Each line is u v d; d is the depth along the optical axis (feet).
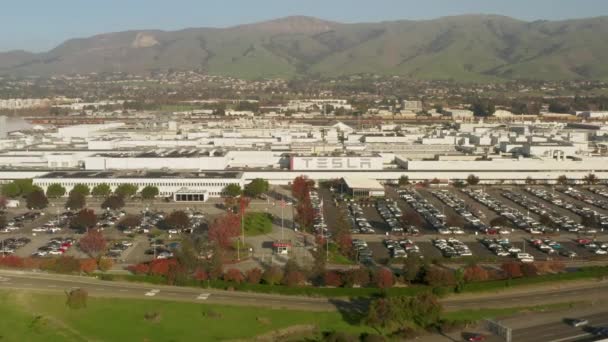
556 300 367.25
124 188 629.10
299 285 380.78
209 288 378.73
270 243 482.28
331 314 343.05
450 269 417.90
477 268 391.86
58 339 307.17
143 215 570.05
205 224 531.09
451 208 608.19
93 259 412.16
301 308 350.64
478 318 341.62
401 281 385.91
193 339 311.47
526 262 417.69
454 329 327.47
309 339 315.99
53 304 346.33
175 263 389.19
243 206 561.84
